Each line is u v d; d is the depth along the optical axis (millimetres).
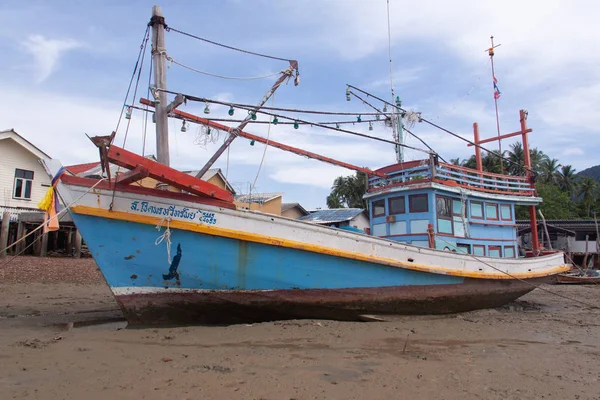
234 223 7910
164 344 6664
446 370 5703
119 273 7672
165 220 7570
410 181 11578
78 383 4754
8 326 8391
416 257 9648
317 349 6586
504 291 11641
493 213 13047
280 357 6035
